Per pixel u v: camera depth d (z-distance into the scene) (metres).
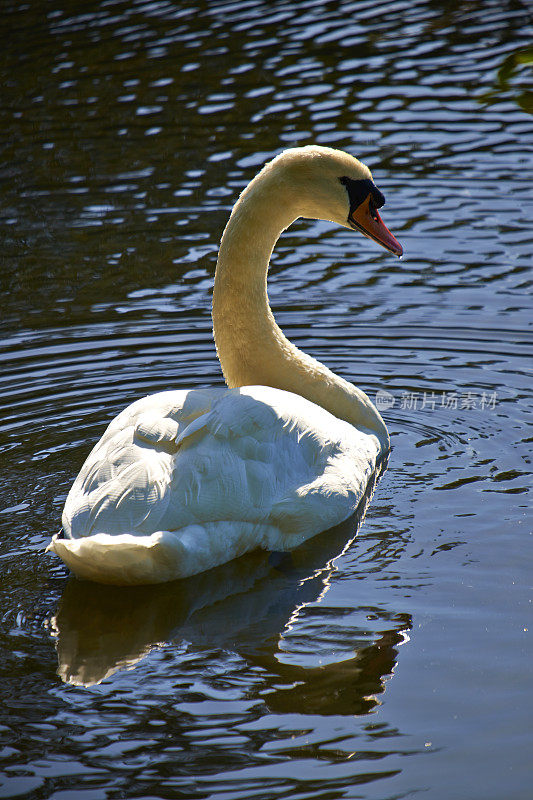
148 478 8.80
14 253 17.34
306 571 9.27
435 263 16.31
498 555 9.37
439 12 27.25
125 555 8.37
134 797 6.65
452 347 14.04
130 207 18.64
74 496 9.06
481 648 8.02
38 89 23.66
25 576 9.28
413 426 12.15
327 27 26.36
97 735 7.21
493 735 7.07
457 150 19.91
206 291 15.91
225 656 8.09
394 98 22.19
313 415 10.30
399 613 8.55
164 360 13.96
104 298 15.83
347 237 17.80
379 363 13.73
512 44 24.64
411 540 9.70
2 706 7.54
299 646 8.19
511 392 12.83
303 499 9.59
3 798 6.65
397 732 7.14
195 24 26.94
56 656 8.15
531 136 20.34
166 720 7.35
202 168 19.75
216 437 9.27
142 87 23.48
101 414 12.52
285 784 6.71
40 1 29.33
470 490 10.59
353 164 11.15
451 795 6.56
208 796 6.63
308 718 7.32
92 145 21.14
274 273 16.53
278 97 22.53
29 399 12.95
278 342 11.46
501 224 17.25
